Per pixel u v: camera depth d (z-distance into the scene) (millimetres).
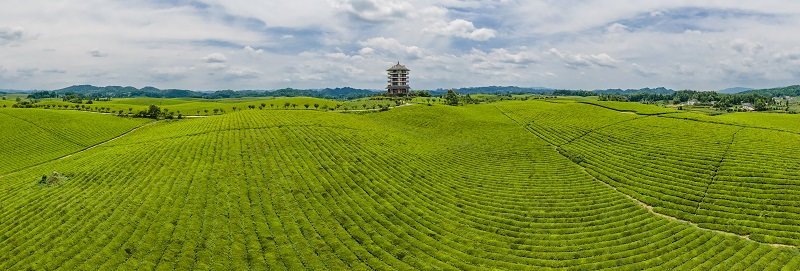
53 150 108188
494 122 129375
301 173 68188
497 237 53656
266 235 48156
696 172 72250
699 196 63125
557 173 80250
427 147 99938
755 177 66812
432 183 73250
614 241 51531
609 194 67750
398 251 48281
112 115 154875
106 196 56625
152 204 53406
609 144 96188
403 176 74625
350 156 80938
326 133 97125
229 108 188750
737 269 43062
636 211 60594
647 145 91125
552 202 65625
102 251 43000
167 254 43125
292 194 59906
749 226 53031
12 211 53781
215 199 55906
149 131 119312
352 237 50781
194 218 50438
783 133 95188
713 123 110062
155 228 47844
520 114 140750
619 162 82688
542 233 55062
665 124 109875
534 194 69375
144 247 44062
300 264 43438
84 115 144375
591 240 52281
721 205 60094
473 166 86438
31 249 43719
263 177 65062
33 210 53750
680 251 47844
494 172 82188
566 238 53250
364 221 55031
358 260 45531
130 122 143125
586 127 113688
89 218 50156
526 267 45812
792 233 49531
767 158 74938
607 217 59469
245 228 49531
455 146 103188
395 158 84438
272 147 81562
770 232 50531
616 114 129375
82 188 60656
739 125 107625
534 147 99375
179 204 53844
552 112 138250
